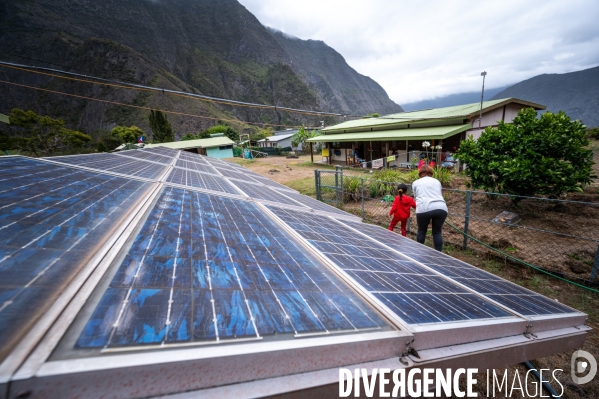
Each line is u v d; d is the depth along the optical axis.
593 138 25.41
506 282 3.10
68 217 1.56
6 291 0.88
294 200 5.86
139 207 2.13
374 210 9.62
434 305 1.76
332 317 1.31
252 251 1.88
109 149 70.56
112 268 1.19
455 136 18.97
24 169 2.44
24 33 199.38
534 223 7.06
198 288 1.23
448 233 6.94
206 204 2.96
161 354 0.83
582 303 4.08
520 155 7.53
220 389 0.92
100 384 0.75
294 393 1.00
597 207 7.57
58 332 0.80
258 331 1.06
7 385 0.62
